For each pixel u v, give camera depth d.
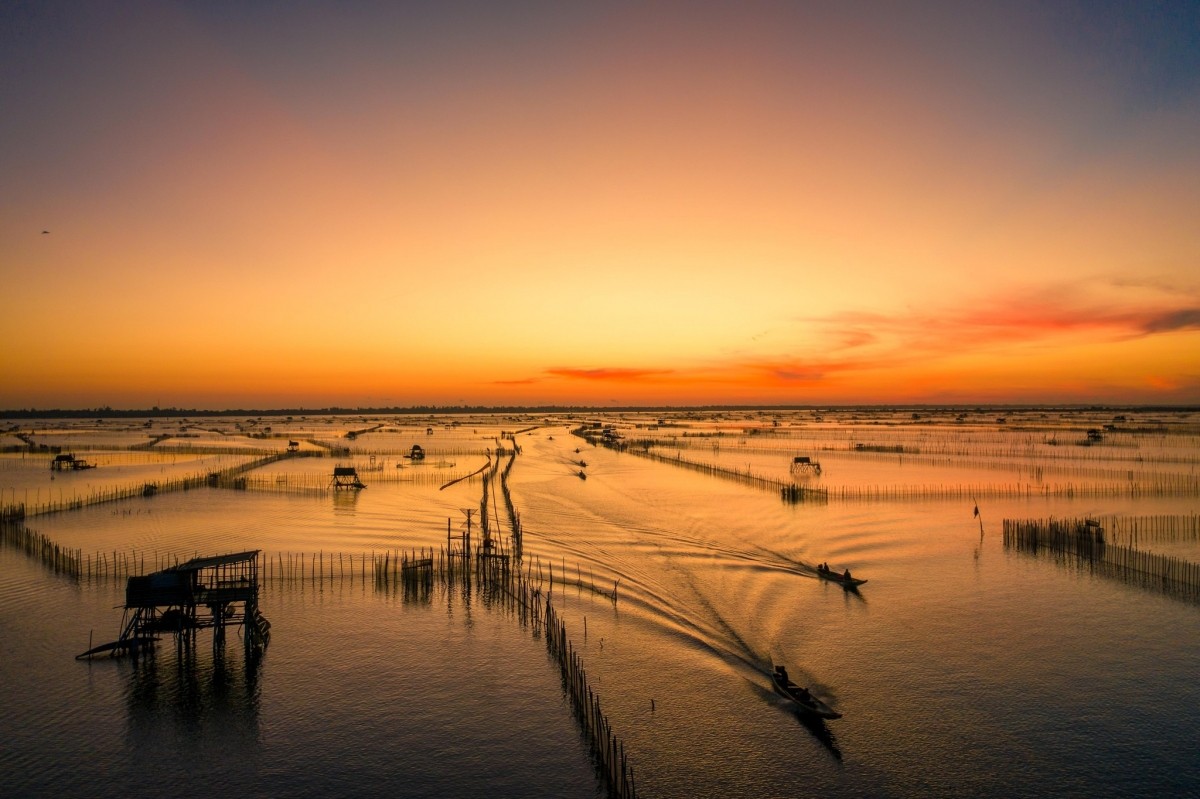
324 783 32.44
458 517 92.19
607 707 38.66
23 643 46.69
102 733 36.31
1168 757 33.53
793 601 55.22
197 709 38.69
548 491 115.44
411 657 45.47
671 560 67.50
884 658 44.56
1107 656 44.53
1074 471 132.62
